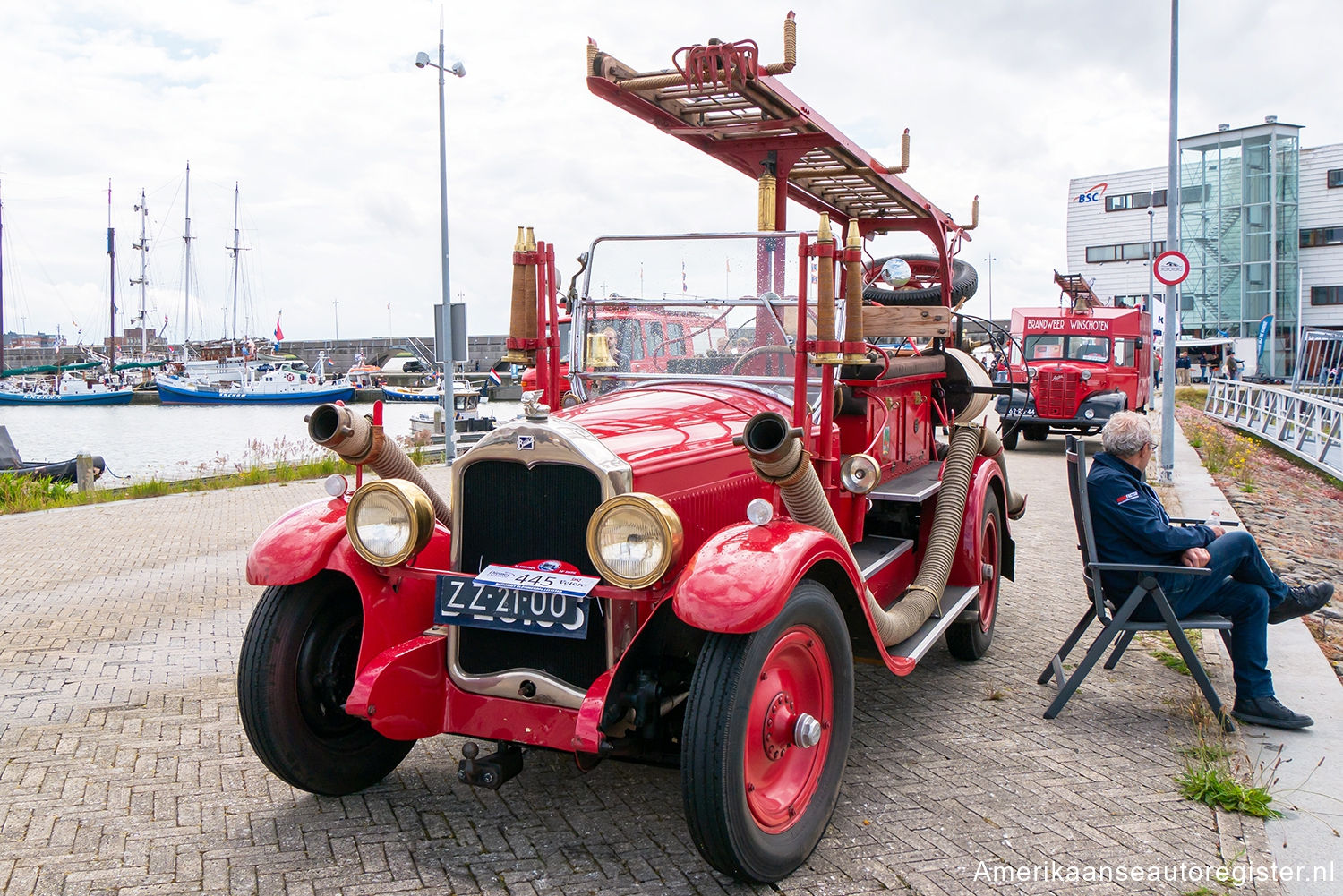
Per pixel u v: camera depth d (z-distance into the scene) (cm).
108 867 317
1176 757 407
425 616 368
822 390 405
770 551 303
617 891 304
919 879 310
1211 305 5228
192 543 911
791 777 326
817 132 518
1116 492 455
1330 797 364
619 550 303
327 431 362
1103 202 5500
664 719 340
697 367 466
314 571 345
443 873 315
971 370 605
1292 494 1240
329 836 340
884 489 500
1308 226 5069
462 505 337
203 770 396
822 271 387
